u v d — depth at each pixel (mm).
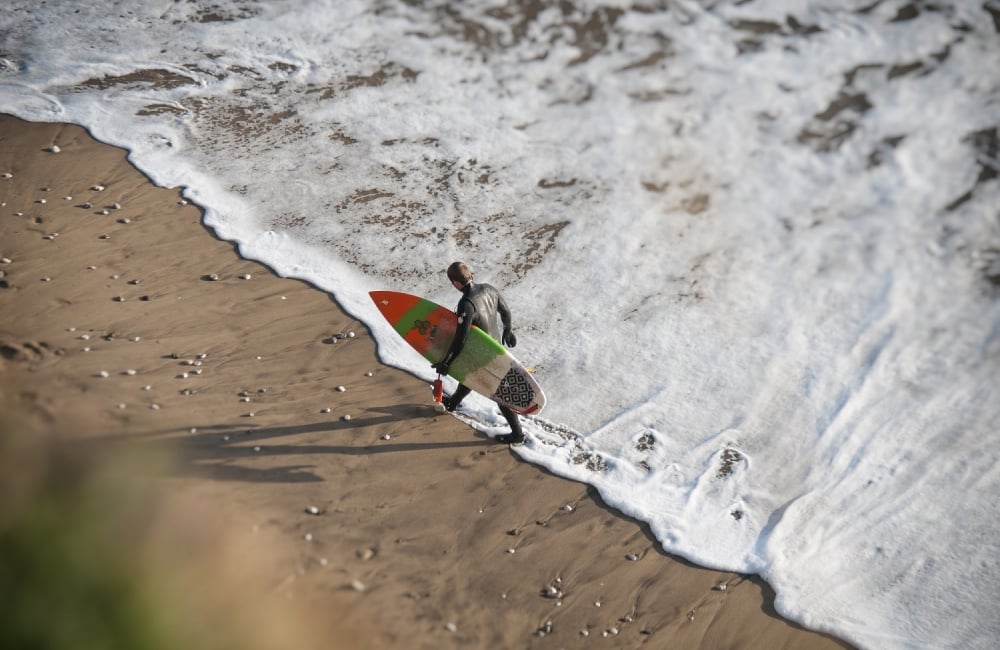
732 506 24719
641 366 29625
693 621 21156
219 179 36500
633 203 37688
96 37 45500
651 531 23562
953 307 32781
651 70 46406
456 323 24391
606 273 33781
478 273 33156
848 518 24578
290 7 49719
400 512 22703
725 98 44500
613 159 40188
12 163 35125
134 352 26484
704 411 28016
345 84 43938
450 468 24469
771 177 39562
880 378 29609
